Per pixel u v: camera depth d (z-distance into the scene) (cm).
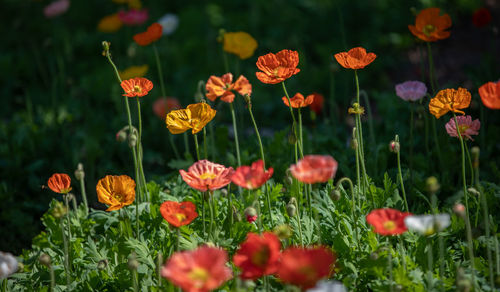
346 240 307
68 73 734
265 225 329
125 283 301
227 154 431
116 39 762
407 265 293
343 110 630
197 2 930
